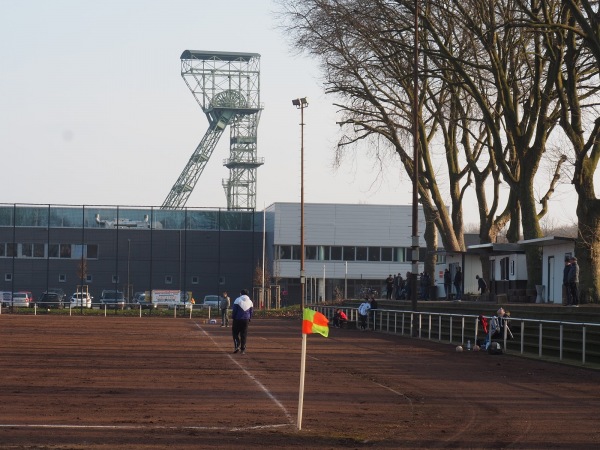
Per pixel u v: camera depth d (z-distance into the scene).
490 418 16.48
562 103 41.91
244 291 33.38
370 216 117.56
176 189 140.25
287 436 14.15
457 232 61.38
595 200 40.28
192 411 16.84
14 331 48.66
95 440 13.48
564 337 30.31
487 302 46.66
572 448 13.34
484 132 58.53
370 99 56.66
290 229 114.81
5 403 17.72
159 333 48.91
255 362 28.73
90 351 33.25
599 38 38.06
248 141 136.75
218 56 136.88
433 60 51.53
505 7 46.53
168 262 108.44
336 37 52.28
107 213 108.50
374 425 15.48
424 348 36.72
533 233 47.75
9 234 108.56
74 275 108.25
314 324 15.04
